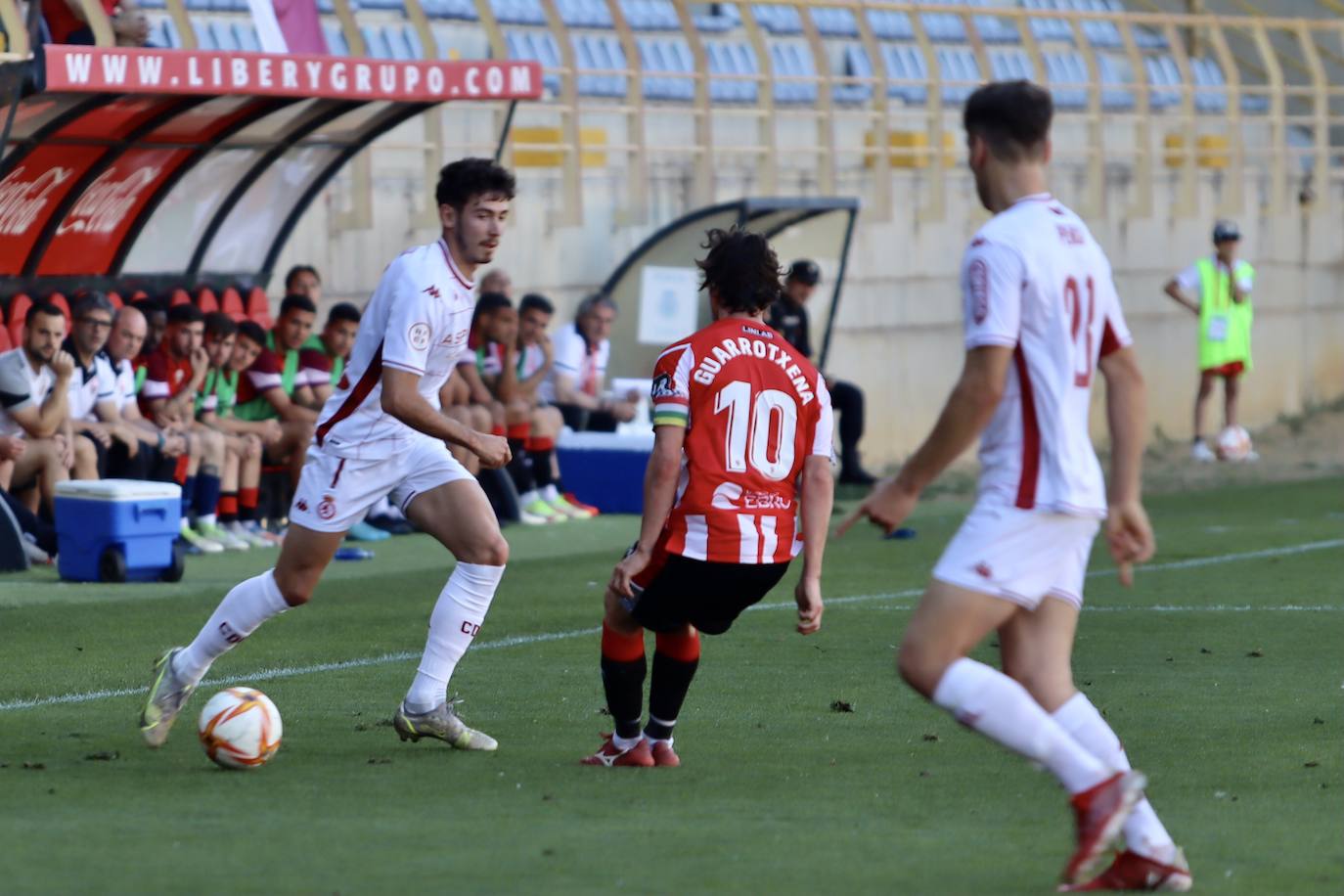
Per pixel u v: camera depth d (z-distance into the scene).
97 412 37.03
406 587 33.81
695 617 17.55
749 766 18.39
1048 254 13.40
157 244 42.34
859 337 61.41
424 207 51.31
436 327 18.62
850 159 62.22
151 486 33.72
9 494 35.31
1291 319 75.06
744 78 57.84
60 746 19.12
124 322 37.19
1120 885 13.37
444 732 19.12
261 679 23.94
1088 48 66.31
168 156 40.72
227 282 44.41
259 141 42.09
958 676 13.30
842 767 18.38
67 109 36.06
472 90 41.91
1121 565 13.94
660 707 18.34
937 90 61.88
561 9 60.53
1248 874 13.88
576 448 48.62
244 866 13.88
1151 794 17.09
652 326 54.41
